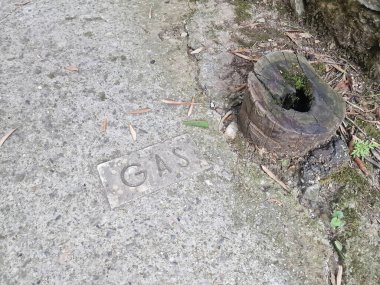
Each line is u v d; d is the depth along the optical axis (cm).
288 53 86
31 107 91
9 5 107
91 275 73
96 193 81
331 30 105
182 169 85
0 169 82
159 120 91
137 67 99
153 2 112
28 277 72
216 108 94
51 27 104
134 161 85
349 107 95
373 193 85
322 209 83
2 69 96
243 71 99
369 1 93
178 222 79
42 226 77
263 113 79
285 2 112
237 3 112
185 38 105
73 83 95
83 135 88
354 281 76
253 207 82
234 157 88
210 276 74
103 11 108
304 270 77
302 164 86
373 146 89
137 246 76
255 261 76
